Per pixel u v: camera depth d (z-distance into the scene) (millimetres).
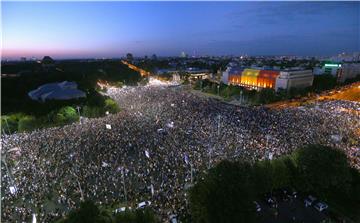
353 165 68188
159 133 96438
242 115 122312
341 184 56125
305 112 125125
